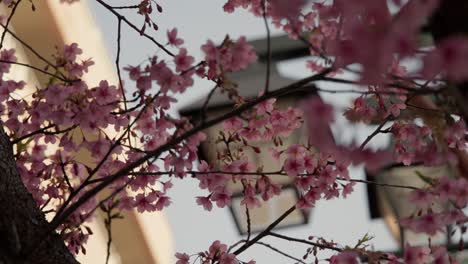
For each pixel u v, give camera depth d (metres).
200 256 3.86
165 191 4.21
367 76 1.96
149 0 3.84
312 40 3.32
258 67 3.96
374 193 3.97
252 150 3.98
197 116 3.54
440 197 3.15
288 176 3.97
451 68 1.87
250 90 3.78
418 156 3.16
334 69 2.37
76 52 4.15
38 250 3.15
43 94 3.72
